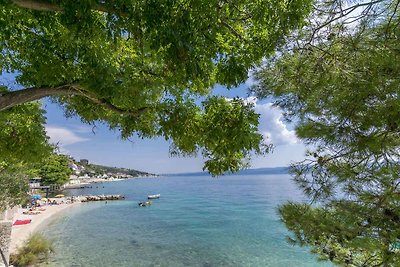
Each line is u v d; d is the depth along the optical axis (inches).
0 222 683.4
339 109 150.7
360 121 148.9
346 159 166.4
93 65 159.0
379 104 140.5
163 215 1747.0
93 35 148.6
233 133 203.3
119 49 199.3
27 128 269.0
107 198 2797.7
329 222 171.8
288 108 185.5
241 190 3937.0
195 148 247.3
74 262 778.8
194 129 230.1
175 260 818.8
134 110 228.4
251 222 1427.2
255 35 175.6
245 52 176.2
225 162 240.1
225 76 180.2
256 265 771.4
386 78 132.6
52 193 3398.1
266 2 146.9
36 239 869.2
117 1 126.0
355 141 153.3
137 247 965.2
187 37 134.6
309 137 168.2
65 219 1627.7
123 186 5423.2
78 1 117.9
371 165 155.7
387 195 152.4
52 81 185.0
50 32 184.4
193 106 229.8
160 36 131.6
